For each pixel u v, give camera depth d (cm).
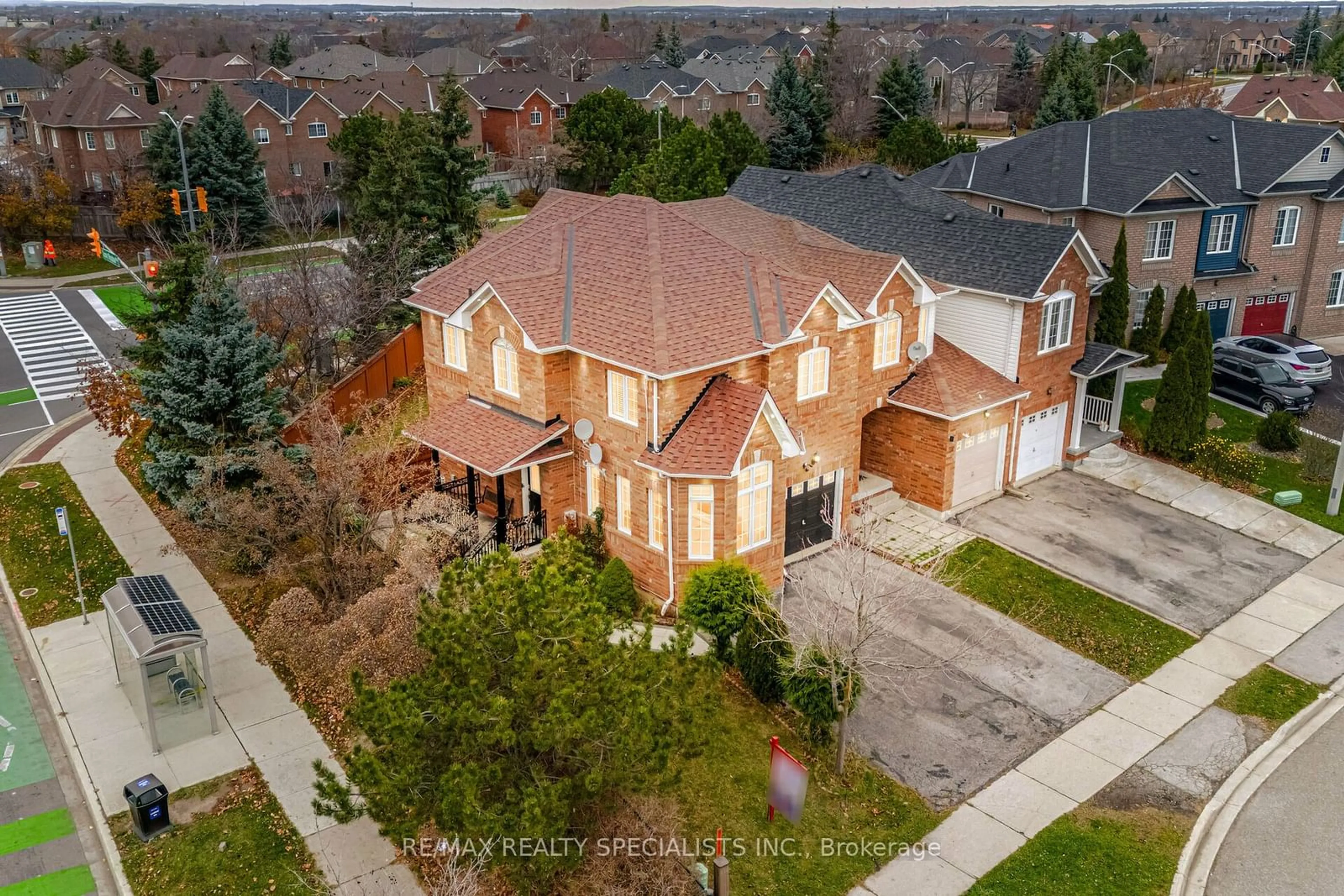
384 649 1817
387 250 3997
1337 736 2111
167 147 6338
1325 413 3544
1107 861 1748
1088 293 3136
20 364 4494
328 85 10881
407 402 3528
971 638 2394
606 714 1438
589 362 2450
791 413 2556
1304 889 1711
